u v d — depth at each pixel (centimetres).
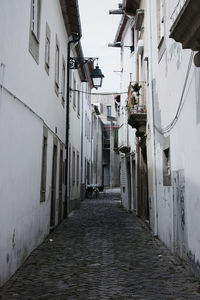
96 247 998
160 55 1038
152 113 1179
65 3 1404
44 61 1055
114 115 5128
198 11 477
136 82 1402
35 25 923
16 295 584
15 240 720
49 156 1176
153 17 1162
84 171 2838
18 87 737
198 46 545
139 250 958
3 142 629
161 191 1059
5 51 633
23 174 787
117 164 4959
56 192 1359
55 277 696
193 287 621
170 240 923
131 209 1941
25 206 812
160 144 1056
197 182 651
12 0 671
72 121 1936
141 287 630
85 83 2725
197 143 647
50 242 1060
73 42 1695
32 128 883
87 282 663
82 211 2012
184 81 738
